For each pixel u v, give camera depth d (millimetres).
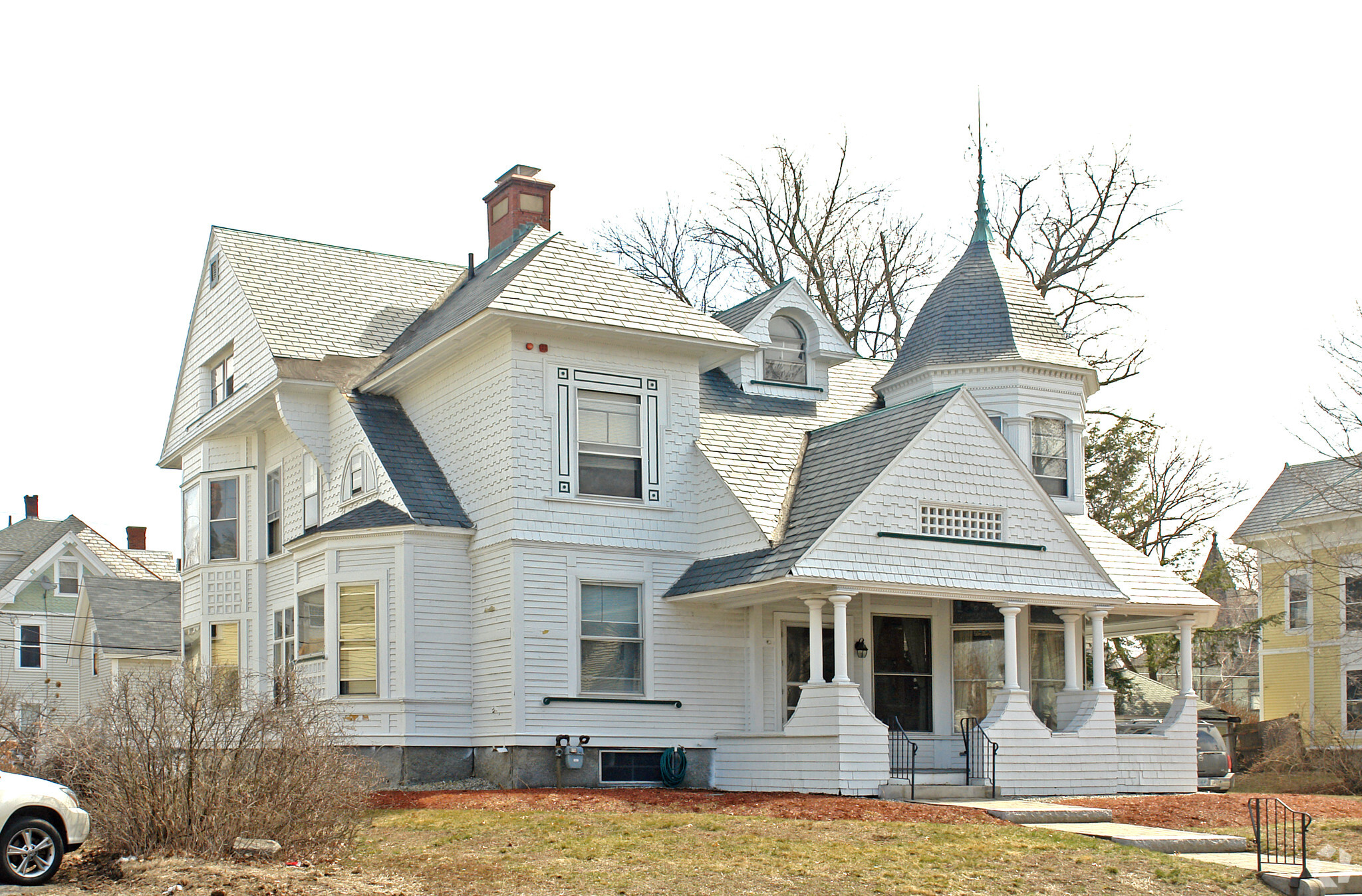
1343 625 38094
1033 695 24391
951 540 21328
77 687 52656
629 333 22500
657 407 23172
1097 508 37250
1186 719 23703
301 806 13914
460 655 22281
